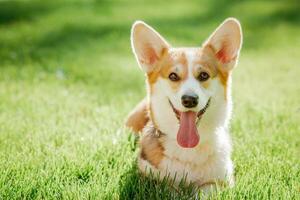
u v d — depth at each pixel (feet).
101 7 54.34
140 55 15.17
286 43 43.16
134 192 13.66
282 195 13.29
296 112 21.94
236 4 57.11
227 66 14.98
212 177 14.21
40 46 38.50
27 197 13.41
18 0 55.93
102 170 15.03
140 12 52.90
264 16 52.26
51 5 54.03
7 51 35.60
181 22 49.16
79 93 25.25
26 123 19.62
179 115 14.14
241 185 13.70
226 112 14.80
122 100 24.70
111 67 32.89
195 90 13.71
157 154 14.37
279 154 16.79
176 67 14.26
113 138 17.43
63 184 14.21
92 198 13.05
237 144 17.52
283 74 31.89
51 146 16.87
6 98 23.62
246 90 27.12
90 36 42.45
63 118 20.51
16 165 14.97
